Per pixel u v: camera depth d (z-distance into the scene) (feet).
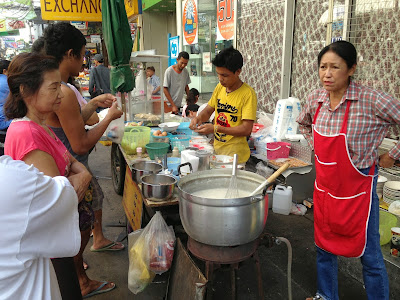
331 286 6.65
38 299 3.34
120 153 11.99
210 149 8.87
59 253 3.42
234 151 8.71
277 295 7.48
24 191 2.94
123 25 10.68
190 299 4.88
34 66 3.93
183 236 6.84
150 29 31.99
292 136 11.67
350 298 7.30
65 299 5.45
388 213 8.46
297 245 9.37
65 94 5.94
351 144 5.57
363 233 5.80
